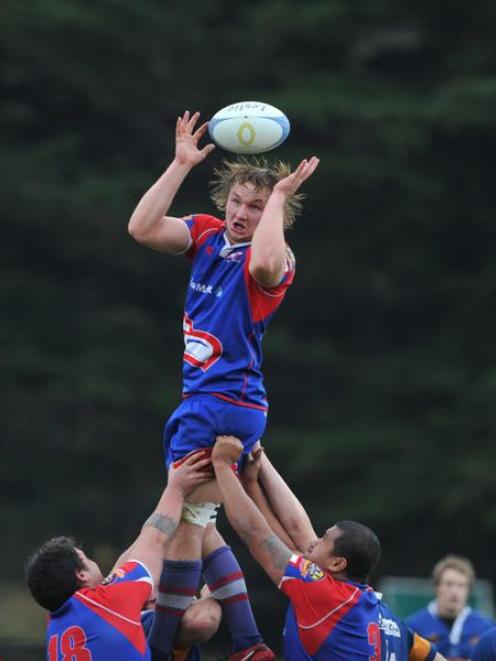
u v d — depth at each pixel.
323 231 98.25
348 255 98.38
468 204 98.00
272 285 20.22
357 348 100.62
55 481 94.81
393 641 22.00
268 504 23.02
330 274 98.06
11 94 98.75
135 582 20.42
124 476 94.81
